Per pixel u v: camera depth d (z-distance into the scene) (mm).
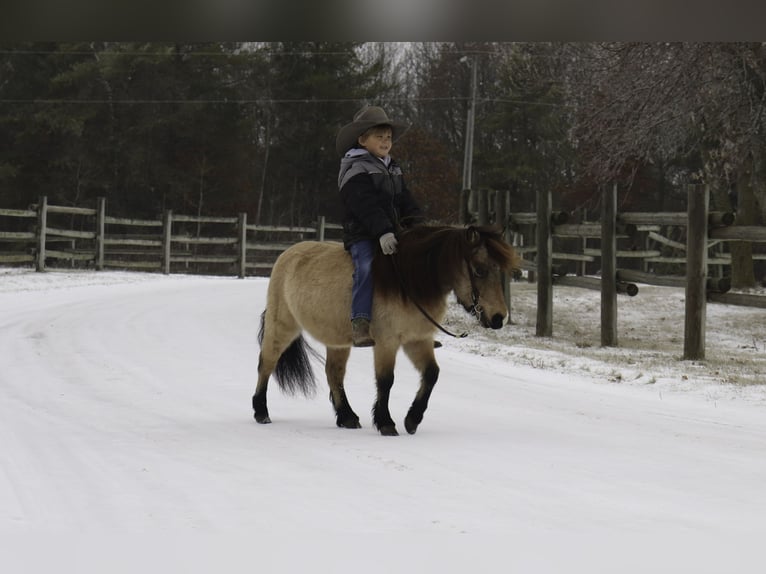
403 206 8750
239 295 25406
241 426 8711
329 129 56406
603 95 22391
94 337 15648
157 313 19688
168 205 54344
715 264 27391
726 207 26891
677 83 19875
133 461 6945
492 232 7668
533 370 13062
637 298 24781
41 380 11359
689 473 6652
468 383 11812
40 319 17844
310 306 8609
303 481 6250
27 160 52219
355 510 5441
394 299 7949
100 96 53031
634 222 15969
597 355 14742
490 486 6121
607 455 7305
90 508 5492
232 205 55656
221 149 54438
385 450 7418
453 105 64312
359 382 11844
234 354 14180
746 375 12484
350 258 8531
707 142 26266
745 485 6270
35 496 5797
